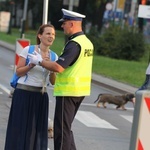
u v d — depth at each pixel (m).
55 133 13.22
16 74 12.74
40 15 124.56
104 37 61.78
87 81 13.29
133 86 36.41
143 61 60.97
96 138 18.06
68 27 13.12
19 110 12.60
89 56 13.24
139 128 8.24
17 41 25.53
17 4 131.75
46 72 12.73
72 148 13.46
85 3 87.00
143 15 37.75
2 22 100.81
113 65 50.12
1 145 15.55
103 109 25.34
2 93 26.36
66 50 12.80
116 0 97.00
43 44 12.98
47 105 12.83
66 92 13.02
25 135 12.62
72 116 13.26
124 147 17.11
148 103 8.25
